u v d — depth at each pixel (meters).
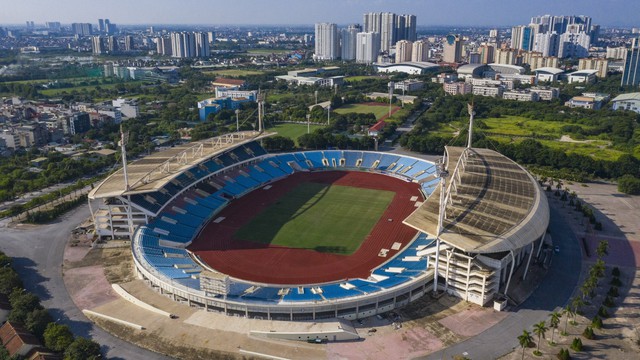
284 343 130.50
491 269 147.25
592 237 197.25
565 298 152.38
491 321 140.12
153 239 184.75
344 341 132.00
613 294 152.25
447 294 155.12
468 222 158.00
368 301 142.88
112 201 194.75
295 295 146.88
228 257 183.88
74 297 154.00
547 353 125.50
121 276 167.25
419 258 171.75
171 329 136.12
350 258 182.75
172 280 151.75
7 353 121.31
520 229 154.25
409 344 130.38
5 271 160.12
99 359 123.12
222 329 135.88
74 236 197.88
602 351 125.69
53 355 121.25
